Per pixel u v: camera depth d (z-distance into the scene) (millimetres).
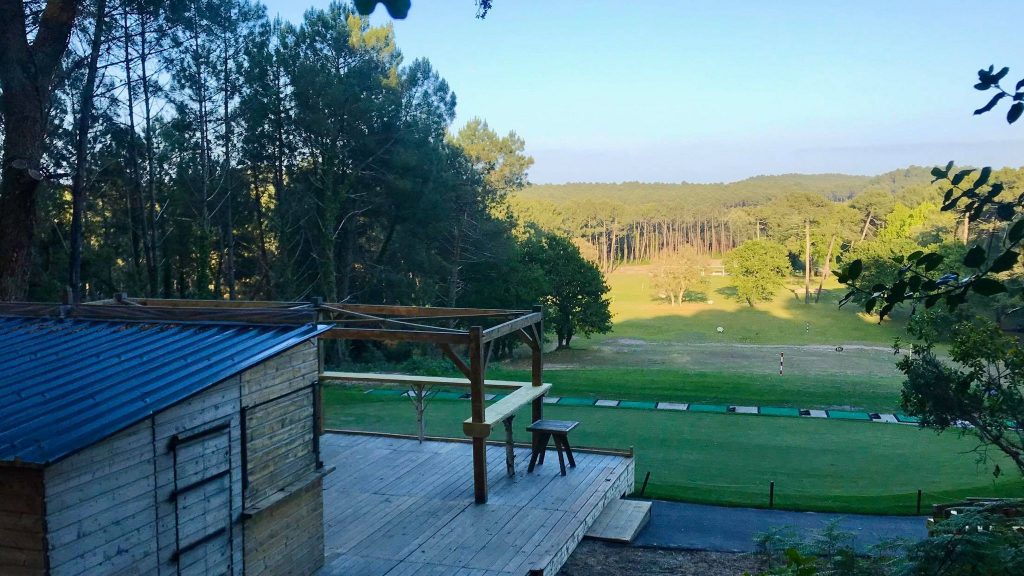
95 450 6047
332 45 31094
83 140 21672
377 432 15133
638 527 11312
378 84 31578
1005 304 22984
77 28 20469
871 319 73000
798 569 4590
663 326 72188
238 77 28781
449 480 12219
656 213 153250
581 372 25797
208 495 7227
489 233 40250
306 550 8695
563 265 51812
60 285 26734
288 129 31188
